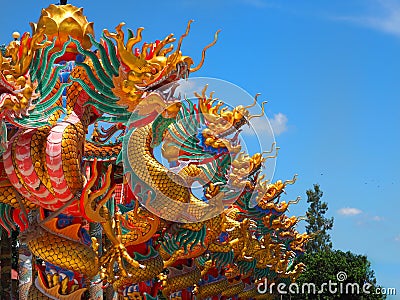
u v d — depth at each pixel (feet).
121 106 34.50
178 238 40.65
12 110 28.94
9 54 29.78
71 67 34.55
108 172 32.45
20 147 30.81
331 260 100.17
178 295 47.57
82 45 34.04
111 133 40.91
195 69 36.55
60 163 31.07
